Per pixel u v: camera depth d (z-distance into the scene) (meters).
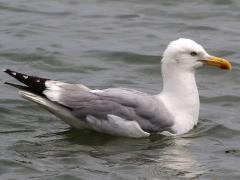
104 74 18.92
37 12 23.14
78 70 19.12
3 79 18.30
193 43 15.42
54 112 15.02
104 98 14.94
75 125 15.18
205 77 18.92
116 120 14.77
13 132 15.11
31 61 19.56
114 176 12.96
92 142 14.72
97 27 22.11
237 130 15.51
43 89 14.95
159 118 14.94
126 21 22.69
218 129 15.55
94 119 14.87
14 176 12.90
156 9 23.75
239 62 19.62
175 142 14.80
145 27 22.23
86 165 13.47
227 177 13.12
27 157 13.73
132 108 14.85
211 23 22.61
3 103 16.64
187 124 15.29
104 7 23.89
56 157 13.80
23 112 16.23
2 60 19.56
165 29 22.11
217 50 20.48
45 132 15.18
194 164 13.69
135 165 13.52
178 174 13.18
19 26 21.91
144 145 14.62
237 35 21.66
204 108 16.89
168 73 15.39
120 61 19.75
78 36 21.36
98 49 20.38
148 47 20.58
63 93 14.98
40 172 13.07
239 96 17.53
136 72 19.14
